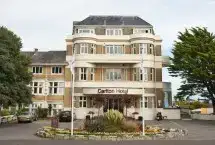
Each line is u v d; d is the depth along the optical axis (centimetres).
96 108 4631
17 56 3528
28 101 3469
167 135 2098
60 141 1875
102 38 4975
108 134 2028
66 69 4950
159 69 4912
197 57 4209
